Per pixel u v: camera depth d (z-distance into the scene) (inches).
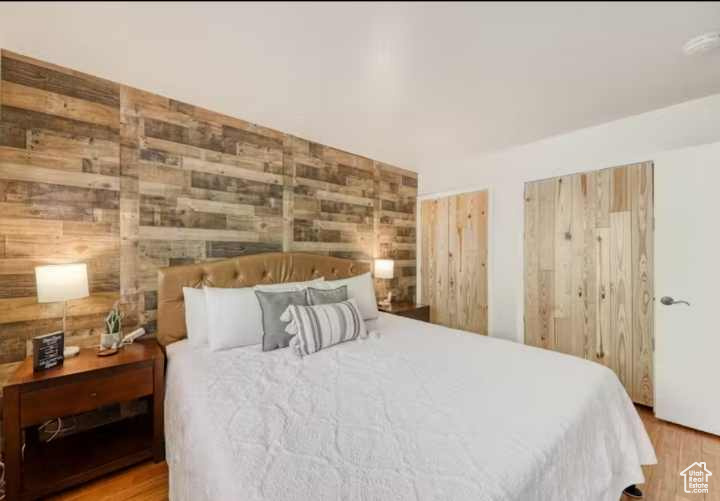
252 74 70.3
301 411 44.5
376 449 36.1
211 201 89.2
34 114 65.3
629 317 94.0
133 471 63.5
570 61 64.7
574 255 104.5
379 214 138.1
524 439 38.1
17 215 63.6
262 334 74.5
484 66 66.6
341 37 57.2
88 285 70.7
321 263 110.9
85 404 57.3
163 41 58.9
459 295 137.8
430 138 109.9
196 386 53.1
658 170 85.5
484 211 129.2
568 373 57.6
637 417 58.2
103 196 73.0
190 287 80.8
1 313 62.1
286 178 105.4
